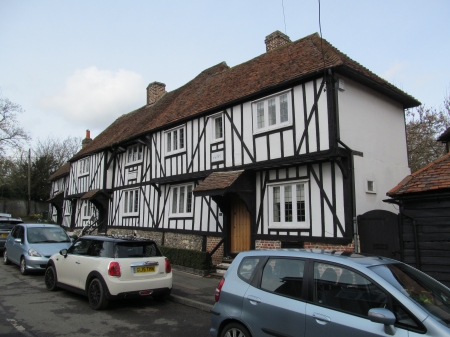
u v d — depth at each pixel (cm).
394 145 1105
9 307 690
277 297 400
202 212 1280
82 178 2331
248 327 412
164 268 739
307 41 1174
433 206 680
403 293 328
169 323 617
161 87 2234
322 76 913
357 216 835
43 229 1149
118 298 669
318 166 929
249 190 1067
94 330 568
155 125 1556
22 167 4038
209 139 1239
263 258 443
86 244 773
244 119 1110
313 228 917
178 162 1386
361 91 1009
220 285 468
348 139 914
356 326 328
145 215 1617
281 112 1006
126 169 1845
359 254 424
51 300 752
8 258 1202
